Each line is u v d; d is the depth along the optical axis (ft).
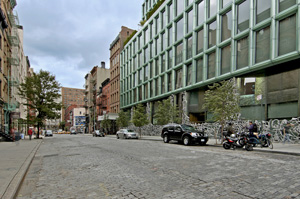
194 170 21.57
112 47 186.60
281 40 50.37
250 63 56.65
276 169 21.24
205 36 74.02
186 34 84.48
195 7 80.18
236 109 48.42
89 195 14.62
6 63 90.48
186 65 84.53
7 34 92.22
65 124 436.76
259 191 14.51
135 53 134.31
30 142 71.46
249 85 59.98
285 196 13.37
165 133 59.47
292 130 48.24
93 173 21.48
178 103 89.30
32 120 103.09
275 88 53.83
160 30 103.81
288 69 50.80
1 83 79.77
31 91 102.78
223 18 68.03
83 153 38.17
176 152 36.52
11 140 76.23
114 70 179.01
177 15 91.97
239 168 22.13
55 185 17.46
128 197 13.99
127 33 169.07
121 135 90.07
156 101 109.50
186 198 13.51
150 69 113.80
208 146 48.75
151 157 30.81
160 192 14.85
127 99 146.92
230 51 64.44
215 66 69.72
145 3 138.92
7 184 15.46
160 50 103.14
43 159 32.81
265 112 55.93
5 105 84.69
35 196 14.65
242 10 61.41
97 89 230.68
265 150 36.63
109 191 15.40
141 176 19.63
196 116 79.97
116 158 30.76
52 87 106.83
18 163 25.58
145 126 117.60
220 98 48.67
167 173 20.45
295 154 31.89
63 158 32.96
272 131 53.16
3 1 83.61
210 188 15.48
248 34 58.44
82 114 355.97
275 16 51.06
